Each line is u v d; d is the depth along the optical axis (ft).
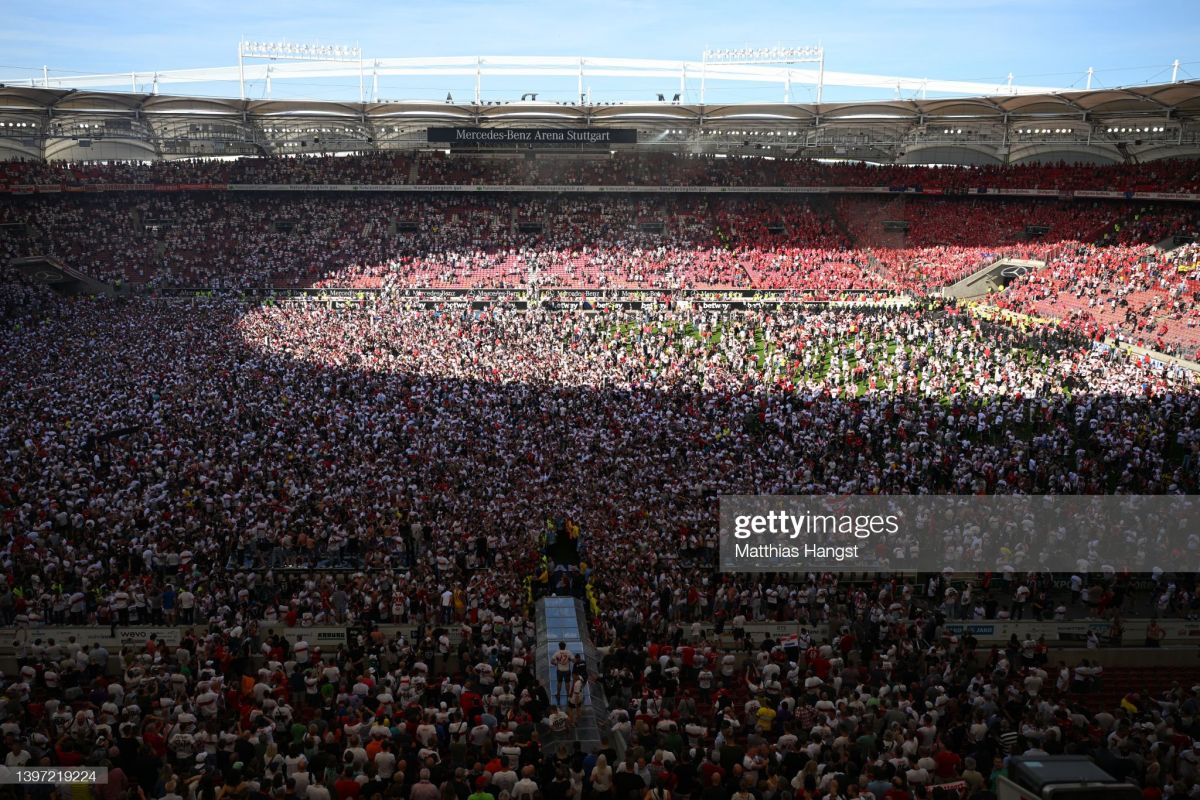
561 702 79.66
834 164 360.07
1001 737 69.92
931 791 57.57
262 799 53.67
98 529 123.65
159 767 61.21
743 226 341.21
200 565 118.32
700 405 186.60
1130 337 223.71
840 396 191.72
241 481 142.00
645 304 290.76
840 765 60.75
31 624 101.24
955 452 161.68
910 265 308.40
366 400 185.06
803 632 102.17
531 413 180.65
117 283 301.84
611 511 133.80
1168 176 290.56
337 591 105.70
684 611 108.88
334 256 319.68
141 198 337.93
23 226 312.50
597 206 353.72
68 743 60.34
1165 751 67.31
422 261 317.01
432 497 136.98
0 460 149.07
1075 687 93.20
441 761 61.36
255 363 208.85
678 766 58.03
